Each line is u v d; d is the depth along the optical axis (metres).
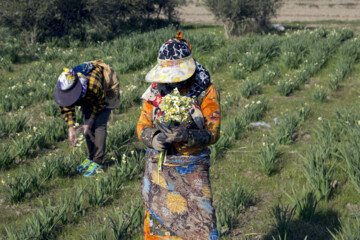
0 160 5.68
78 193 4.59
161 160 2.68
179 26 22.14
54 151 6.46
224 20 17.61
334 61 11.75
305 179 5.09
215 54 13.09
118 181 5.01
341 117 7.10
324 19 27.77
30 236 3.70
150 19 21.70
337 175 5.01
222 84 10.68
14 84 10.91
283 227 3.68
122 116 8.37
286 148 6.27
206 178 2.73
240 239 3.84
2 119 7.50
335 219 4.08
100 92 4.91
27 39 16.16
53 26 17.23
